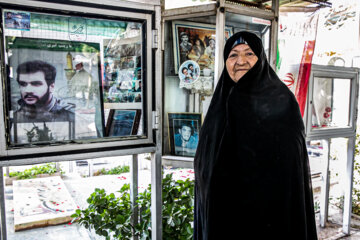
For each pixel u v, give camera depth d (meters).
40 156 1.19
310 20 2.49
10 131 1.15
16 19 1.13
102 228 2.11
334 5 3.59
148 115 1.40
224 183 1.32
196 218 1.58
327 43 3.74
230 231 1.29
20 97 1.16
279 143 1.26
